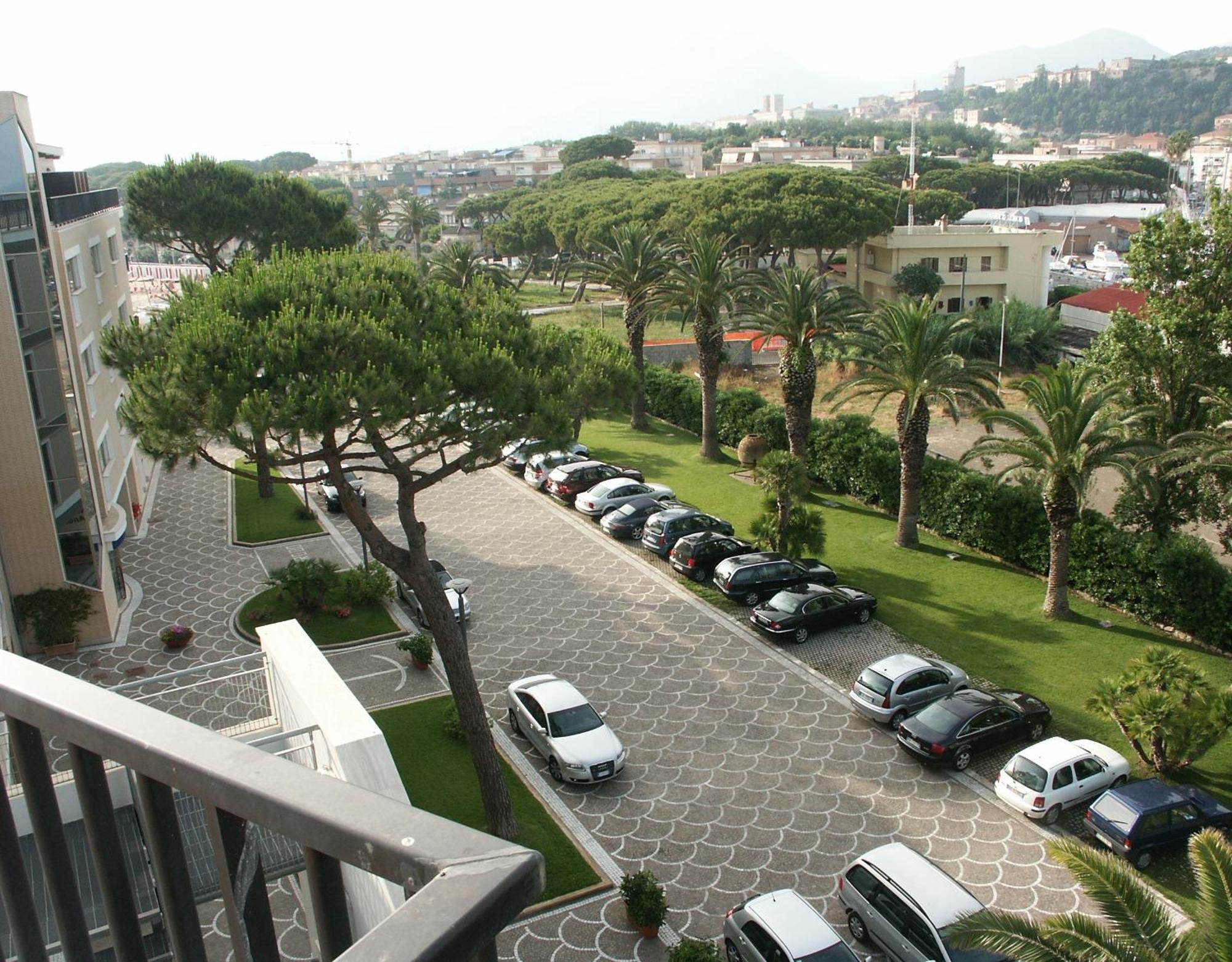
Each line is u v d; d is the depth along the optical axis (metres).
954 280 74.31
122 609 31.27
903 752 22.95
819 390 60.69
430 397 16.33
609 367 20.42
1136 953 10.71
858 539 36.19
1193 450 26.55
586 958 16.72
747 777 22.08
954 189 132.12
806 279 37.28
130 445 39.06
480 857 1.31
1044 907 17.89
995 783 21.56
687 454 47.41
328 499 39.84
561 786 21.66
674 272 44.84
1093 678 25.97
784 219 71.56
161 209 46.75
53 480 28.00
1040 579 32.34
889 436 39.94
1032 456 28.56
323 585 30.27
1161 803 18.91
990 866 19.00
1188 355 29.95
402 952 1.14
